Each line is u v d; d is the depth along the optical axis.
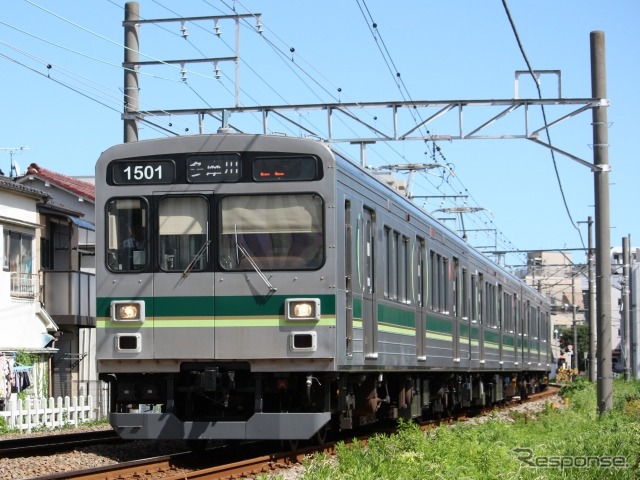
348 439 16.50
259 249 12.59
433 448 11.91
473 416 24.80
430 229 19.06
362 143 19.73
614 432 16.84
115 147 12.98
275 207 12.63
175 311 12.66
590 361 44.03
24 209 26.70
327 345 12.37
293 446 13.65
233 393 13.07
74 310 28.39
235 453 14.06
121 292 12.78
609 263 21.12
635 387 44.34
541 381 42.69
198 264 12.67
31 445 15.32
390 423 20.81
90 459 13.26
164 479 10.38
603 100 19.42
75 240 30.16
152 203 12.84
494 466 10.90
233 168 12.73
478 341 24.20
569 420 20.42
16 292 26.06
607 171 20.77
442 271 20.17
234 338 12.52
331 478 9.48
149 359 12.66
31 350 26.00
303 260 12.49
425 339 18.12
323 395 12.79
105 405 27.36
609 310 21.28
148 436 12.65
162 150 12.88
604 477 11.52
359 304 13.66
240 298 12.54
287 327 12.43
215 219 12.70
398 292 16.20
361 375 14.45
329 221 12.52
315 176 12.59
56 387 28.53
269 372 12.55
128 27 19.02
